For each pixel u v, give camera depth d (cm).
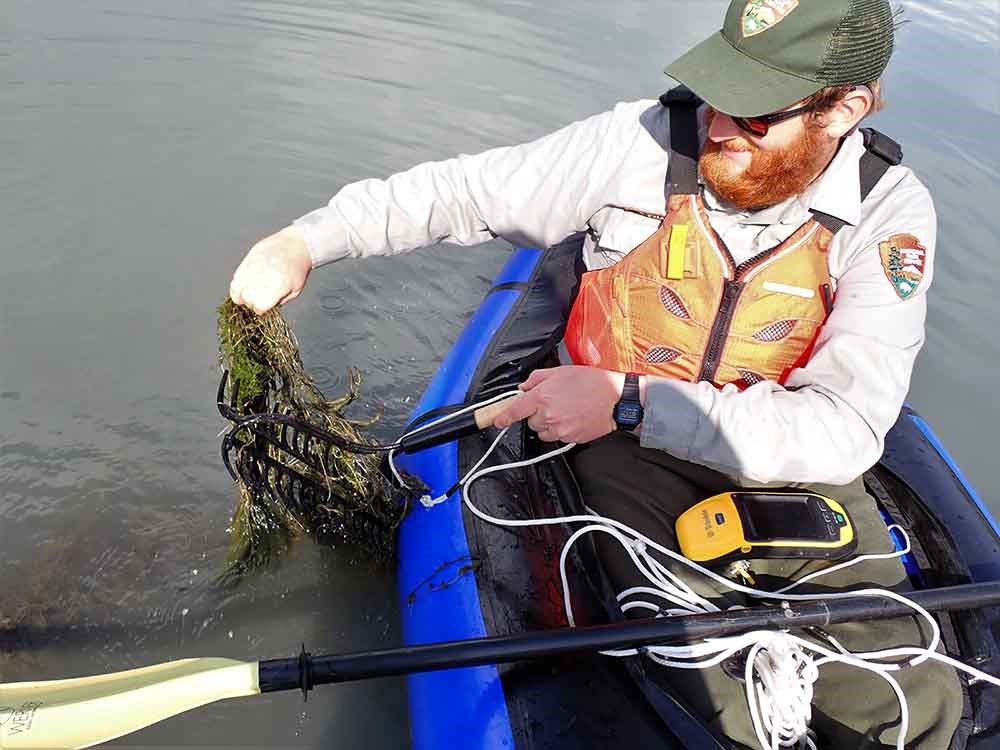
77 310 278
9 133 356
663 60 497
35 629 184
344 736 172
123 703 126
